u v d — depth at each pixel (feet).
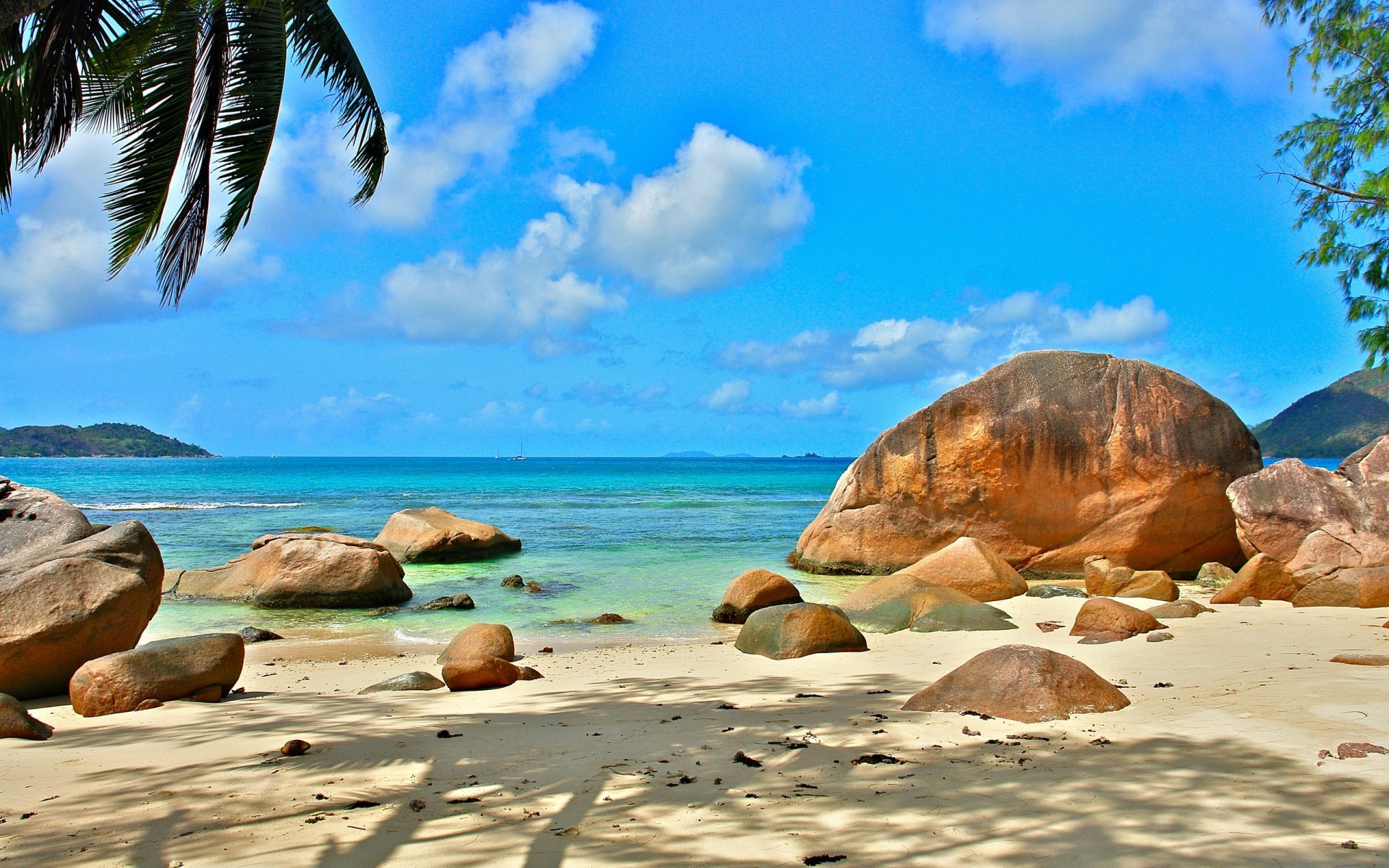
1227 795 12.05
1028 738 15.55
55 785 14.01
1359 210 44.32
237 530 81.10
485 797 12.91
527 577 53.31
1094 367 52.01
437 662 29.78
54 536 27.30
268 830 11.54
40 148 26.48
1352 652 23.15
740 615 38.91
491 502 129.08
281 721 18.99
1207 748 14.42
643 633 36.83
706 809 12.15
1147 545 49.42
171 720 19.52
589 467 428.15
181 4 27.73
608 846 10.75
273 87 31.32
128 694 20.89
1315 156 46.80
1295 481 42.14
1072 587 44.62
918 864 10.01
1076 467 50.47
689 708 19.60
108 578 24.98
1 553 26.66
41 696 23.70
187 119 28.81
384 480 219.82
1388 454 42.09
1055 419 50.90
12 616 23.30
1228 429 49.60
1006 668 18.29
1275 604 35.58
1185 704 17.67
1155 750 14.43
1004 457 51.44
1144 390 50.37
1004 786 12.76
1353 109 45.80
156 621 40.96
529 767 14.58
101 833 11.56
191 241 31.32
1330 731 15.15
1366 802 11.60
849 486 56.70
